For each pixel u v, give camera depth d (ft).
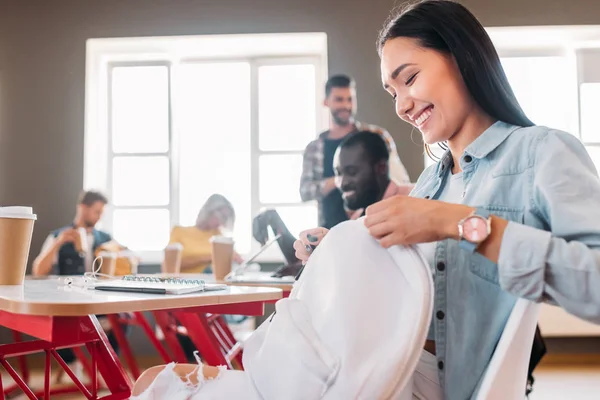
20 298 2.84
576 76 15.51
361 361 2.26
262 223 7.43
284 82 16.25
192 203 16.21
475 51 2.76
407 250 2.37
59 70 15.29
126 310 2.80
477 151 2.83
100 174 15.96
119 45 15.64
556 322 13.34
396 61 2.89
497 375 2.23
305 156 11.15
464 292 2.70
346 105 10.94
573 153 2.49
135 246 16.07
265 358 2.45
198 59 16.33
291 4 14.96
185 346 11.44
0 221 4.08
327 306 2.43
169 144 16.15
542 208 2.47
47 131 15.19
